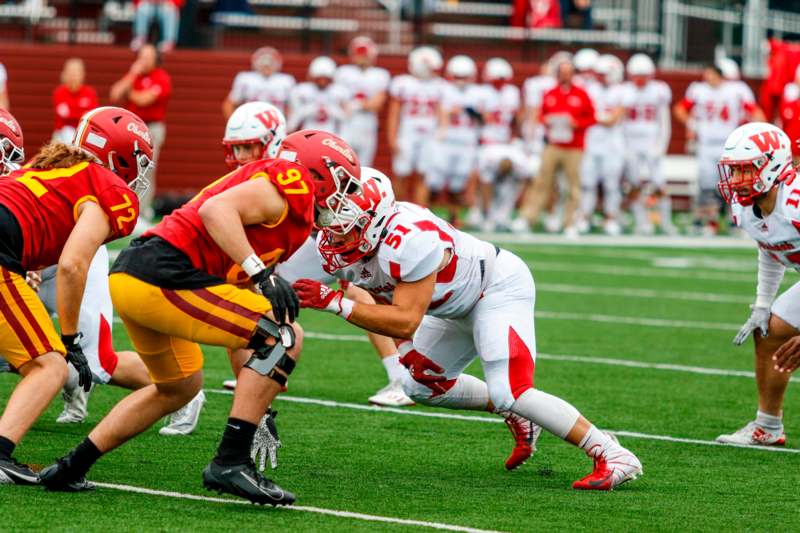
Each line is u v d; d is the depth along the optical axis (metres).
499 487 15.58
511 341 15.62
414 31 67.75
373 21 69.94
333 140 14.47
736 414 20.91
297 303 13.58
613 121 53.59
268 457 16.72
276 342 13.75
